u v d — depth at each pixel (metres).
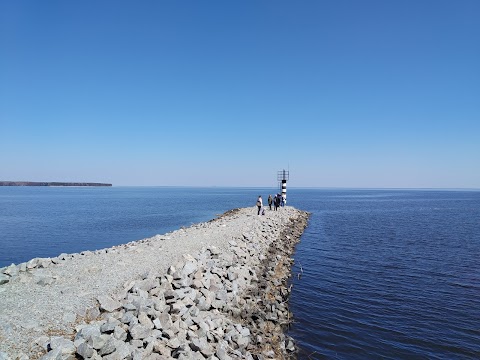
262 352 10.85
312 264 24.23
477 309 15.86
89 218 59.34
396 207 90.75
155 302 10.53
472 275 21.80
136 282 11.51
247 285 16.00
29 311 8.88
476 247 31.70
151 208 84.12
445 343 12.61
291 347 11.61
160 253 16.31
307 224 48.72
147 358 8.01
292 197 168.12
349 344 12.37
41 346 7.49
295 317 14.49
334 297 17.19
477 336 13.18
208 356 9.09
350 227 46.16
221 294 13.13
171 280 12.49
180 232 24.88
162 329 9.31
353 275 21.44
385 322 14.29
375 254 28.16
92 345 7.57
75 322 8.77
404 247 31.48
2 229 45.00
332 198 155.38
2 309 8.83
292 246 30.62
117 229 45.00
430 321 14.46
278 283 18.27
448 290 18.64
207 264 15.44
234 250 19.64
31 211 73.88
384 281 20.23
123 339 8.30
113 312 9.55
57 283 11.17
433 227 46.53
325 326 13.74
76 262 13.91
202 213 69.81
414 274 21.91
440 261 25.77
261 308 14.14
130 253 16.12
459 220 56.06
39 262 12.97
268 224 33.47
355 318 14.62
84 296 10.16
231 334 10.82
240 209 54.25
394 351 11.98
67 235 39.94
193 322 10.62
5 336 7.58
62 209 80.00
